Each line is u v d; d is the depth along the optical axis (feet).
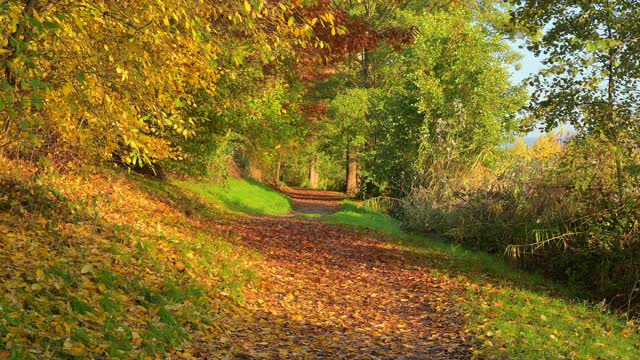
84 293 20.08
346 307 33.55
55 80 23.82
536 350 23.85
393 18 140.87
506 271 47.96
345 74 164.25
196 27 24.48
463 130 86.94
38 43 22.72
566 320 31.24
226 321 25.71
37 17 16.56
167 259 30.19
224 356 20.88
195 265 31.78
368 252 55.42
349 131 139.44
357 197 144.05
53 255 23.41
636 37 37.06
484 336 26.14
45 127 30.53
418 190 73.92
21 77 16.65
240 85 55.42
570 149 41.68
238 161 113.39
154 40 25.61
